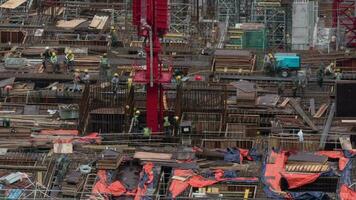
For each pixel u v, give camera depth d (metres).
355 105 70.44
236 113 71.75
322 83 80.62
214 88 73.50
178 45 95.69
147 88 67.38
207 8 117.31
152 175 59.06
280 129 68.44
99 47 94.00
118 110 70.44
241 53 89.50
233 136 67.88
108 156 61.22
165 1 66.00
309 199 55.91
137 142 66.75
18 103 75.12
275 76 84.88
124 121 69.62
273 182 58.12
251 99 73.44
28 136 67.00
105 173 60.06
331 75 84.25
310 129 68.38
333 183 58.75
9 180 58.28
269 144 65.38
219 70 87.00
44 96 76.38
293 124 69.56
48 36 100.56
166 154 63.12
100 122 69.75
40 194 56.88
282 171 59.81
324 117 71.38
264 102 74.44
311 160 61.75
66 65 85.81
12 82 79.94
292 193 56.38
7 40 99.31
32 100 76.31
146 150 63.94
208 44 100.56
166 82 67.00
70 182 58.19
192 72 85.88
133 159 62.28
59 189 57.88
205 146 66.25
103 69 83.38
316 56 93.25
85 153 63.56
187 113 70.88
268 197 56.09
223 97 71.50
